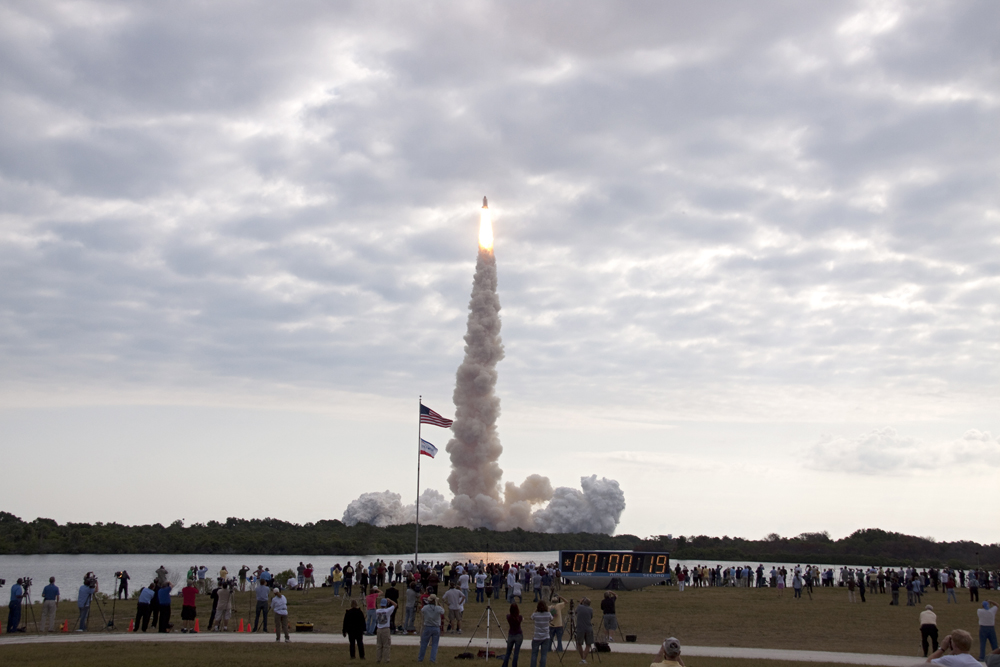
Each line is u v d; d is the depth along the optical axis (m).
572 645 41.28
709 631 46.88
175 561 175.75
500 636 42.78
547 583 64.06
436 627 32.50
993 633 35.16
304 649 36.12
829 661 34.84
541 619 29.89
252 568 148.88
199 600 67.00
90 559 185.12
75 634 42.72
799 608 61.47
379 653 32.16
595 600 68.00
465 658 34.19
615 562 83.31
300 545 195.75
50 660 31.64
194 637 40.88
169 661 31.42
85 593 45.84
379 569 68.38
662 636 44.75
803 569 166.62
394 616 44.41
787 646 40.88
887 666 33.28
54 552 185.50
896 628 49.22
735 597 73.12
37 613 55.47
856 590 86.31
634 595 75.69
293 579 64.19
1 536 184.75
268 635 42.53
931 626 35.47
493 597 67.25
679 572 86.62
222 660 31.91
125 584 67.62
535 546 198.00
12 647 35.88
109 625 46.53
